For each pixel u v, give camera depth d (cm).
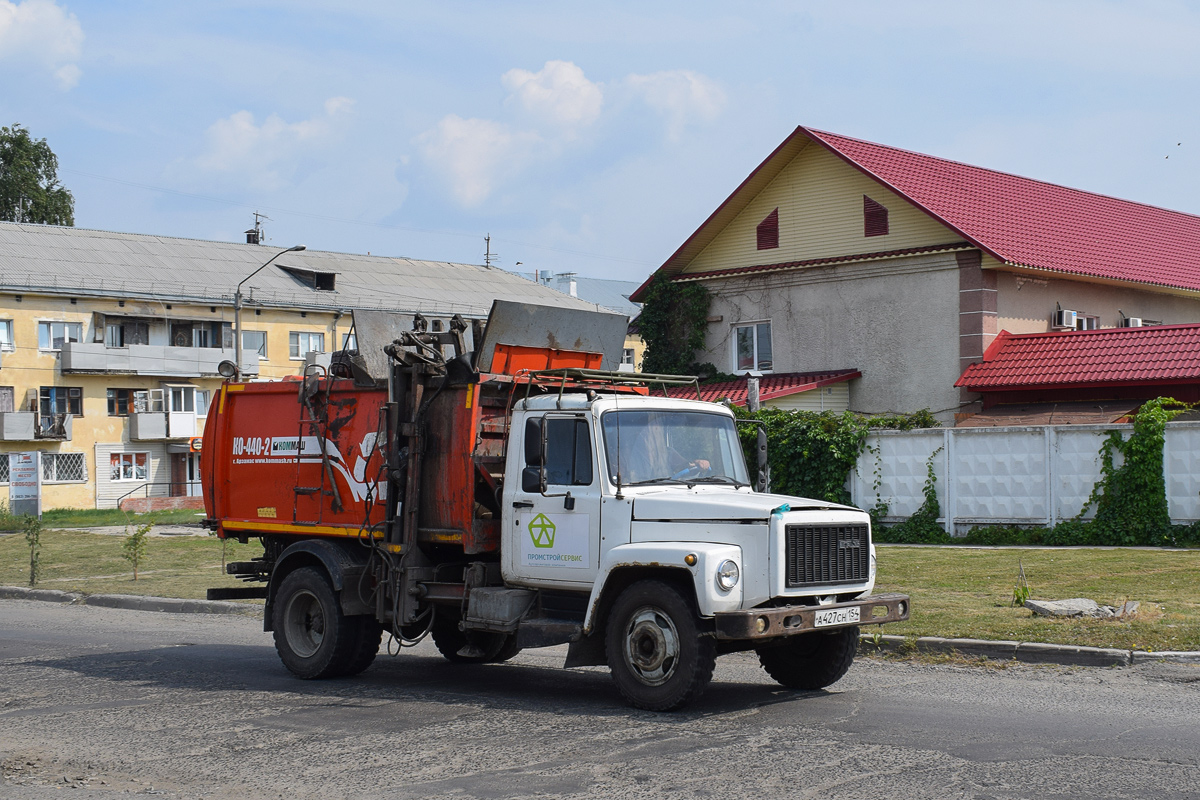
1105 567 1570
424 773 709
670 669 864
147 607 1784
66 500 5466
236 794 673
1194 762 692
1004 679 988
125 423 5678
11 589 2009
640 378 1036
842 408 3008
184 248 6366
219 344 5912
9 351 5294
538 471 962
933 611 1263
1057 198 3503
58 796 676
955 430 2119
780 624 837
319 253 7012
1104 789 635
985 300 2770
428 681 1090
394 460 1044
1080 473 1984
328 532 1127
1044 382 2578
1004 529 2055
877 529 2208
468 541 1005
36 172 7000
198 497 5669
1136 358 2520
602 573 900
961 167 3403
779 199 3183
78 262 5700
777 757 723
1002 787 642
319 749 783
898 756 718
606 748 762
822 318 3072
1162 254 3397
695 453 985
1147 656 1013
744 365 3262
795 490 2316
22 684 1080
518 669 1173
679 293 3366
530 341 1062
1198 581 1409
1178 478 1889
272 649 1323
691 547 859
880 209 2969
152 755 775
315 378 1153
